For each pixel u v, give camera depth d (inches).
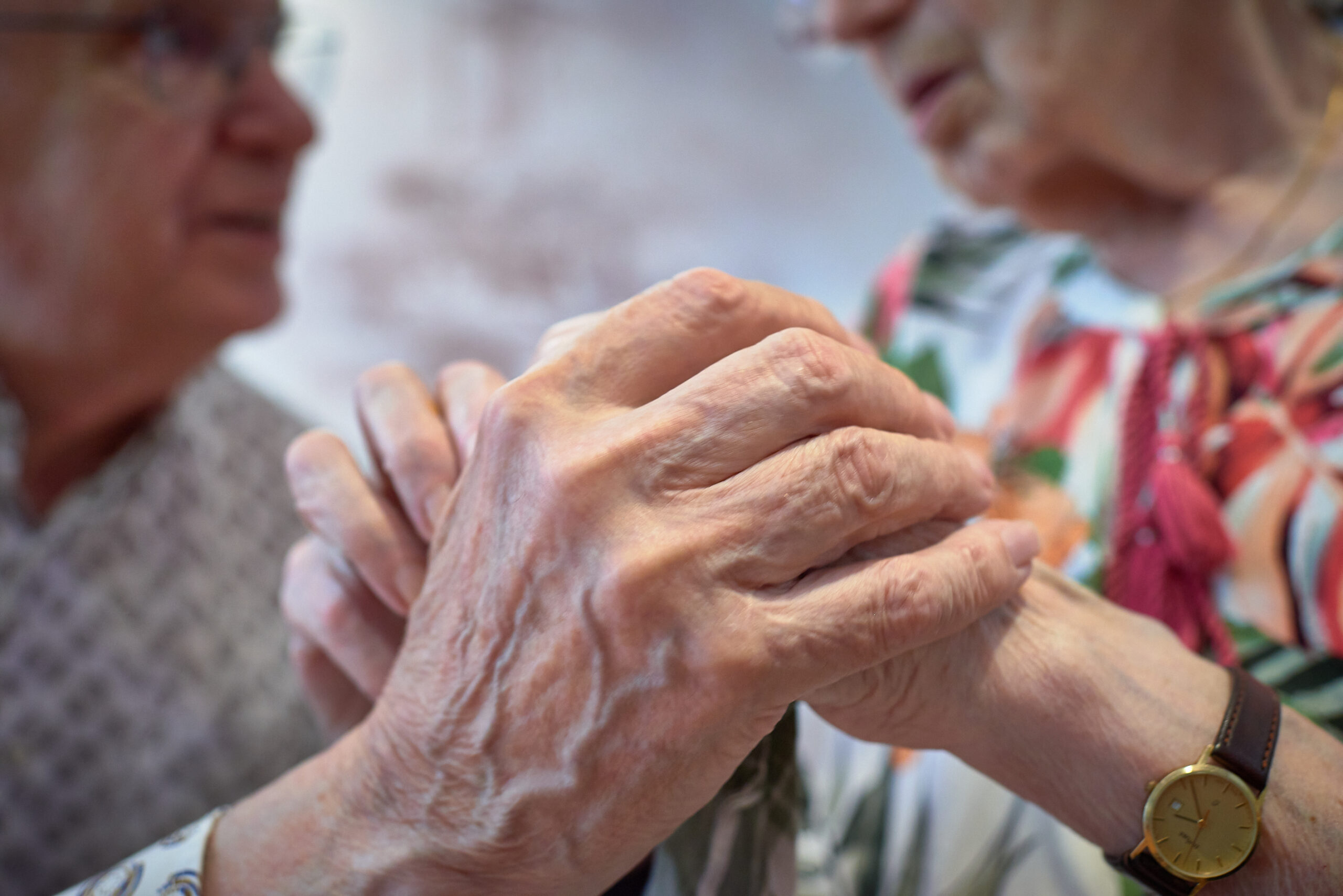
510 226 84.6
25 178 25.1
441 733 17.6
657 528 16.8
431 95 83.0
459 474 19.0
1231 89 22.7
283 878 18.1
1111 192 24.2
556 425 17.2
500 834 17.5
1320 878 16.9
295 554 20.9
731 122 86.5
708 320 17.5
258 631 33.7
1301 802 17.1
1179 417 22.3
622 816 17.3
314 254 81.9
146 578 31.2
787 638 16.7
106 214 25.6
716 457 16.9
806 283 88.4
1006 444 24.1
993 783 21.8
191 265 28.1
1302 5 23.5
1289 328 21.9
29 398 28.5
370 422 19.8
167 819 30.8
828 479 16.9
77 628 29.8
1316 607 20.3
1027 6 22.0
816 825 23.9
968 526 17.8
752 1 85.0
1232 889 17.2
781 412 16.9
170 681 31.2
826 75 85.8
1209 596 21.1
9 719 28.7
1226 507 21.3
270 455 36.3
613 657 16.9
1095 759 17.6
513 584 17.2
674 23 85.3
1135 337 23.3
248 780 32.4
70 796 29.5
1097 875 20.5
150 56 25.4
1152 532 21.8
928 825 22.2
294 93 31.8
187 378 32.8
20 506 29.1
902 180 87.2
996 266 27.3
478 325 84.3
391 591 19.2
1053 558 22.6
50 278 25.9
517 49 83.8
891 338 28.1
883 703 17.9
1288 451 21.1
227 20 26.7
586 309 86.4
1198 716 17.6
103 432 31.1
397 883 17.8
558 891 17.8
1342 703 19.7
